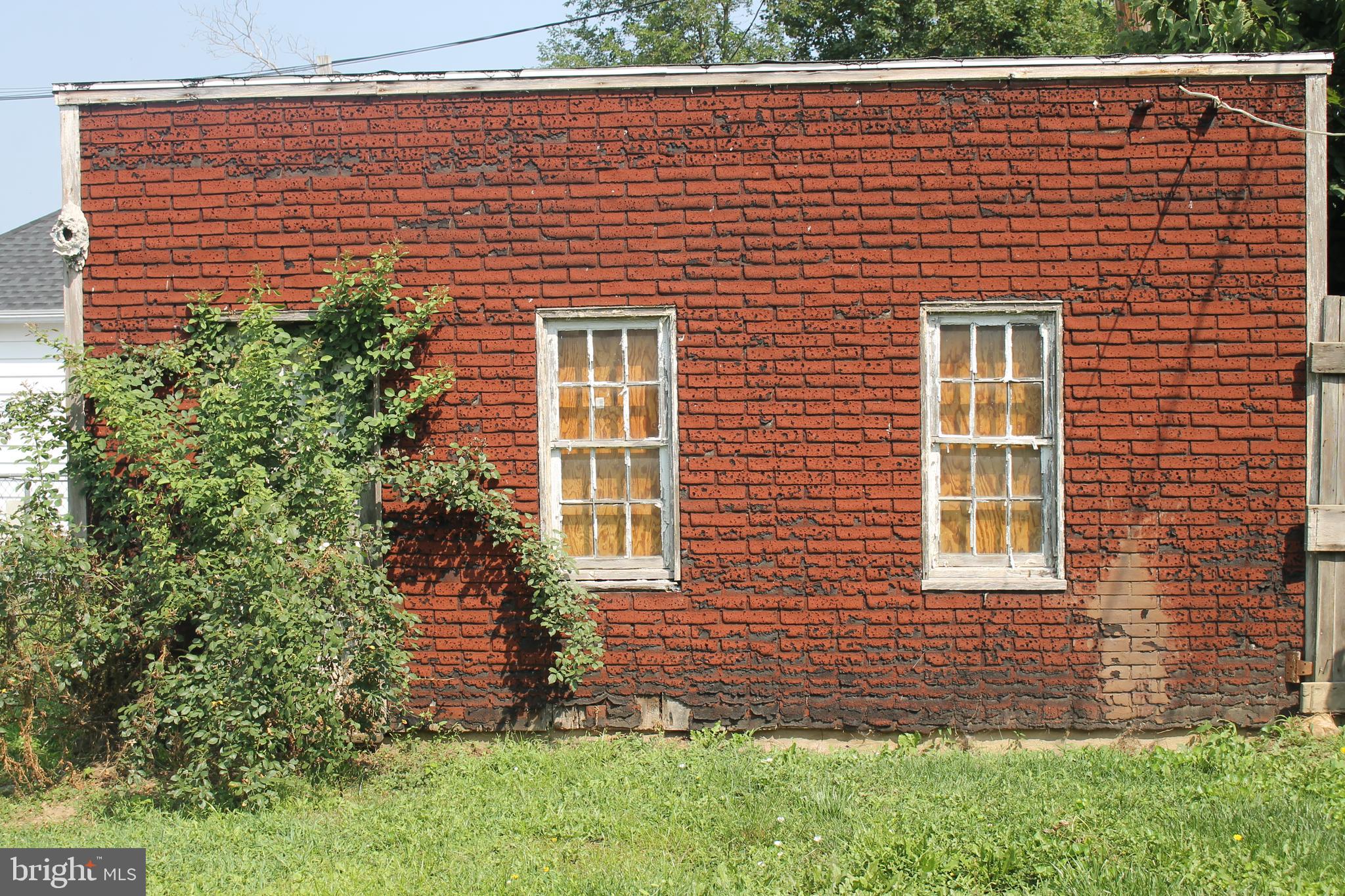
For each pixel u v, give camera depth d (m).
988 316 7.84
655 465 7.98
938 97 7.72
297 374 7.41
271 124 7.89
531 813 6.47
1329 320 7.71
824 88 7.74
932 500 7.82
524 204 7.84
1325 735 7.64
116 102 7.91
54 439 7.70
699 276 7.79
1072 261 7.75
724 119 7.78
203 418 7.14
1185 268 7.73
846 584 7.78
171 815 6.64
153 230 7.92
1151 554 7.77
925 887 5.26
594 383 7.96
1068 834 5.69
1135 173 7.72
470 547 7.86
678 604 7.82
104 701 7.52
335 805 6.74
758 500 7.80
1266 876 5.20
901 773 7.06
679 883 5.40
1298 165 7.70
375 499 7.88
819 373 7.78
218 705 6.56
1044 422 7.86
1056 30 23.31
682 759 7.31
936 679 7.77
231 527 6.62
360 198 7.89
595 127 7.81
